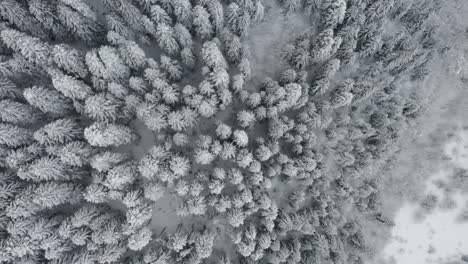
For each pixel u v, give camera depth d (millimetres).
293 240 32812
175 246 28500
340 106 35281
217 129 29906
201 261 31938
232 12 31234
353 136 34562
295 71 34969
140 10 32156
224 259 31594
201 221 33312
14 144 27734
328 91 36031
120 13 30781
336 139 33719
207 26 31359
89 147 29328
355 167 35312
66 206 30359
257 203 31000
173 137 30328
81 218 27328
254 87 35500
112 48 28922
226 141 30844
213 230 33312
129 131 30953
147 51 33531
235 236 30578
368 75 36125
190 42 31578
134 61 29938
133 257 30578
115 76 29656
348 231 35906
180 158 29188
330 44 31609
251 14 34156
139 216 28000
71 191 28891
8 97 29328
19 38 26641
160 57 32562
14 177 28312
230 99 31562
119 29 30203
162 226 32812
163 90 29266
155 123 29203
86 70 29641
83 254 27625
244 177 31688
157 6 29000
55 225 28156
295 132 32688
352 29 32750
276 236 31812
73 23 29359
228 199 30141
